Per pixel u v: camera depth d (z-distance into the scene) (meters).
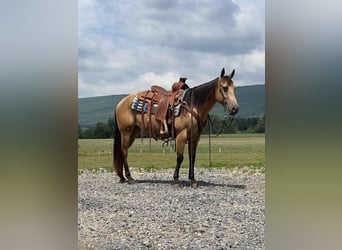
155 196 6.34
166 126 6.25
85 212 6.49
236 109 6.10
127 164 6.39
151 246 6.33
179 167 6.28
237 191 6.27
